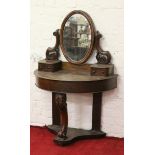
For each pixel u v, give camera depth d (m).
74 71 2.96
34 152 2.67
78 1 2.88
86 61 2.92
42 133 3.11
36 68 3.17
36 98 3.24
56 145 2.82
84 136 2.95
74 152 2.69
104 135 3.02
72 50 2.94
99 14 2.83
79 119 3.11
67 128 2.97
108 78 2.69
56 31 2.97
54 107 3.14
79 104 3.08
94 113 3.01
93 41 2.83
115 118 2.99
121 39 2.81
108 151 2.72
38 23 3.06
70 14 2.88
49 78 2.65
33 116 3.29
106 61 2.83
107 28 2.83
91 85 2.62
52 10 2.99
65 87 2.61
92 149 2.75
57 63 2.96
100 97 2.96
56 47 3.02
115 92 2.94
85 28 2.85
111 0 2.77
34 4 3.03
